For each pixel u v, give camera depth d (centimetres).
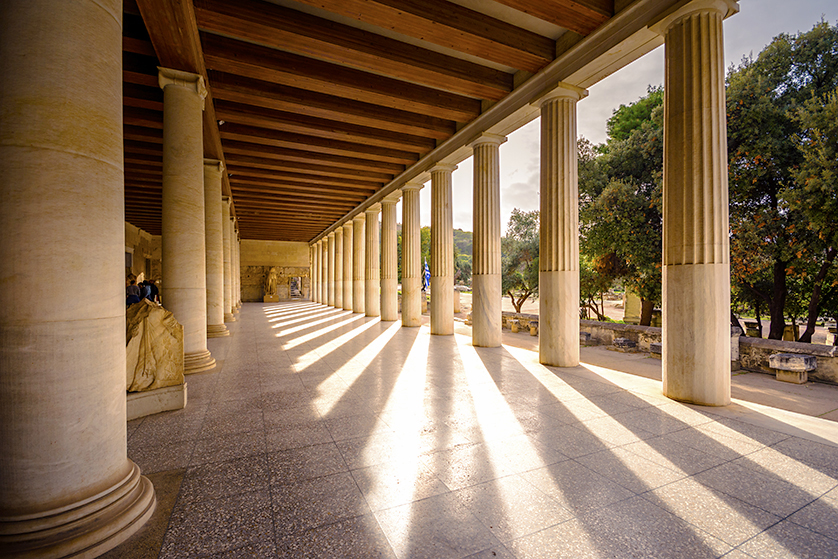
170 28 655
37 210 242
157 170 1558
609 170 1575
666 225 640
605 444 438
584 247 1578
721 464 390
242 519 292
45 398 245
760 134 1121
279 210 2562
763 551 260
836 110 939
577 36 816
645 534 278
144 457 398
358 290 2502
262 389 666
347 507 310
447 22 752
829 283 1086
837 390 718
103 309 272
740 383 771
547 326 882
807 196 981
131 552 253
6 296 238
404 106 1088
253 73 913
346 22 815
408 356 991
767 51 1180
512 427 489
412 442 441
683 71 618
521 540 270
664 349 638
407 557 251
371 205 2130
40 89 246
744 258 1150
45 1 251
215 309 1354
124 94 933
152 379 543
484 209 1157
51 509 247
